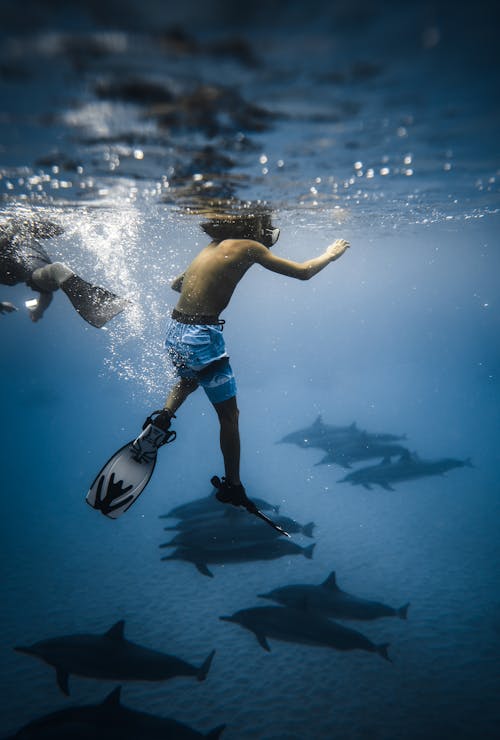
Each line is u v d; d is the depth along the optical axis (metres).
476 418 25.89
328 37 2.27
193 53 2.38
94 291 3.54
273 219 10.39
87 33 2.16
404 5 1.99
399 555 10.97
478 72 2.82
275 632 6.77
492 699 6.68
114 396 43.09
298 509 13.81
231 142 4.12
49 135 3.82
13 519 14.43
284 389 38.22
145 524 13.69
